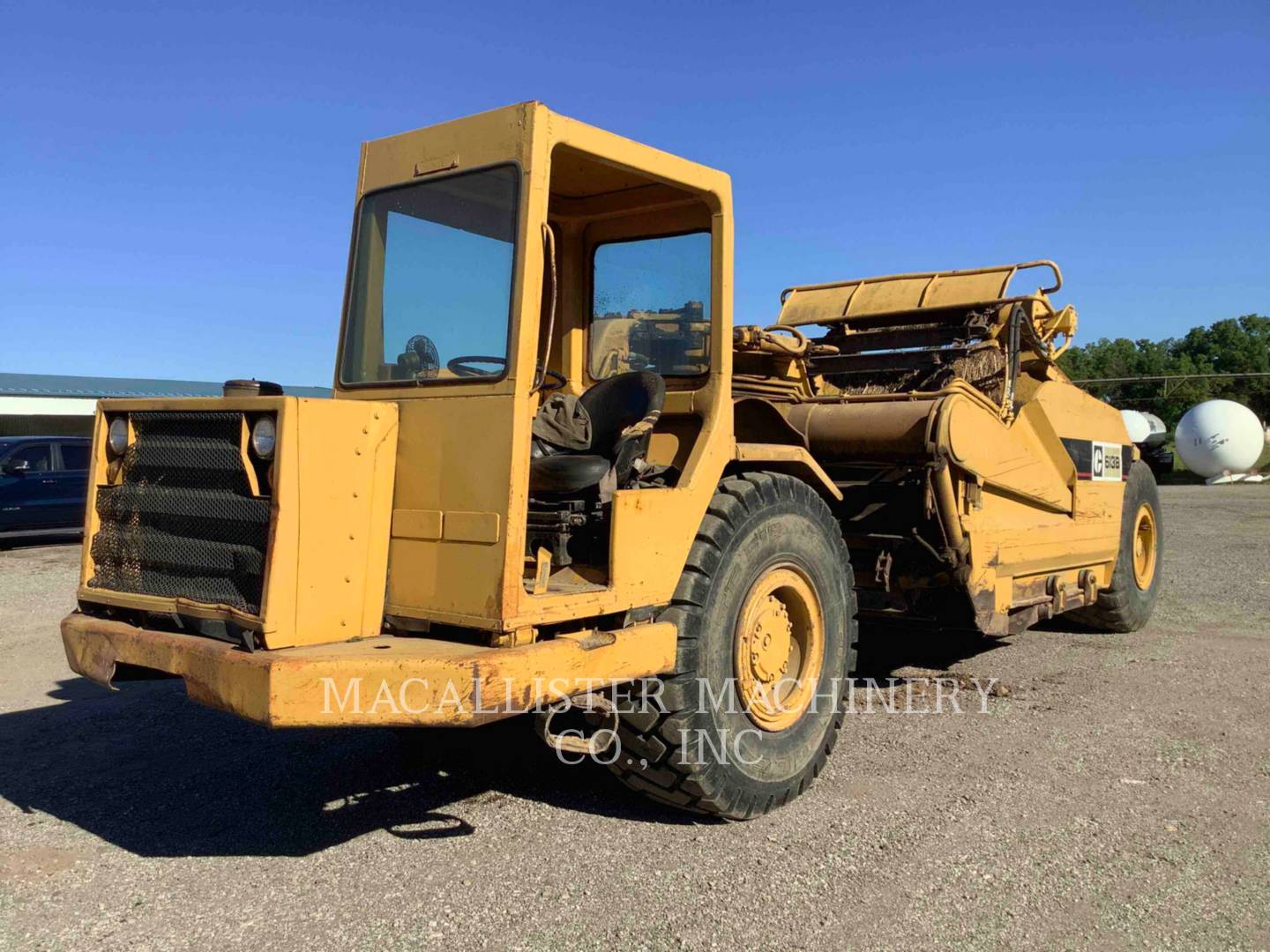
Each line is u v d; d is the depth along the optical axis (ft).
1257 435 97.91
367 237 13.23
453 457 11.49
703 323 14.70
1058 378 24.21
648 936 10.47
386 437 11.87
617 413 14.07
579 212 15.72
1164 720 18.16
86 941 10.46
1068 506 23.15
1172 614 29.68
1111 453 25.49
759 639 14.02
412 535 11.75
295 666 10.07
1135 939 10.37
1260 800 14.16
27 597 34.37
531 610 11.10
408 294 12.66
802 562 14.88
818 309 24.63
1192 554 43.19
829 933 10.53
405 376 12.59
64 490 52.06
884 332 23.22
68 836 13.29
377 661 10.28
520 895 11.44
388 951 10.21
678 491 13.02
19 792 14.98
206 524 11.67
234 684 10.37
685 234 15.11
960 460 18.01
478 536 11.16
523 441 11.14
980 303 22.08
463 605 11.20
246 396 12.82
